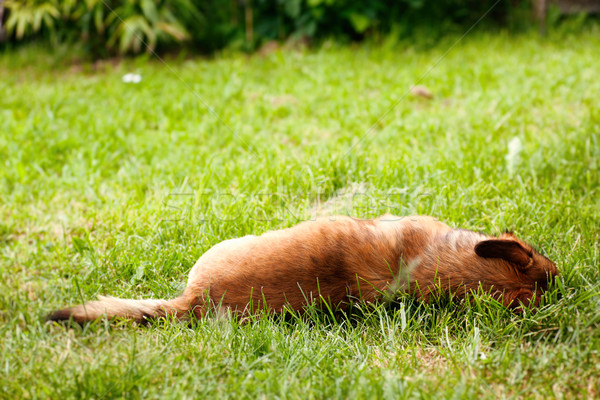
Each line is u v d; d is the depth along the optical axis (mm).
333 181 4348
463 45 8336
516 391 2342
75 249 3641
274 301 2811
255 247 2926
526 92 6148
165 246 3631
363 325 2855
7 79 7734
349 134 5410
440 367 2516
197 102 6316
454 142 4926
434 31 8664
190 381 2436
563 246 3398
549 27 8844
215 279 2869
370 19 8500
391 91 6543
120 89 6926
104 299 2871
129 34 8023
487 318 2742
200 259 3021
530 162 4445
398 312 2826
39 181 4656
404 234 2984
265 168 4484
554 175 4391
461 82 6691
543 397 2295
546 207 3791
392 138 5195
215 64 7879
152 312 2859
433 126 5363
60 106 6383
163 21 8391
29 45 9203
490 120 5477
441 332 2707
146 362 2520
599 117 5258
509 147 4477
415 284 2865
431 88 6574
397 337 2725
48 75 7910
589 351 2477
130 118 5957
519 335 2633
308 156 4719
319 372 2471
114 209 4113
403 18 8711
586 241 3412
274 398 2314
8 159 5039
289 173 4355
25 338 2734
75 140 5367
